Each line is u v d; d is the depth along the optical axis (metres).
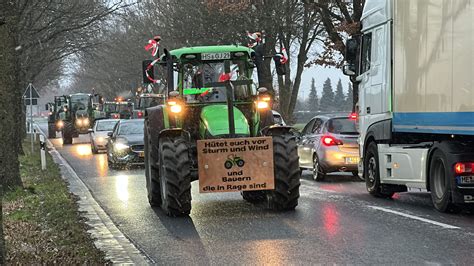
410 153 12.38
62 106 54.72
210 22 42.31
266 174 11.40
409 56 12.19
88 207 13.30
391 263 7.52
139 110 52.72
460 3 10.27
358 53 15.11
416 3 11.91
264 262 7.82
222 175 11.27
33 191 15.52
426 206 12.42
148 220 11.48
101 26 40.47
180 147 11.66
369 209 12.02
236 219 11.23
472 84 9.84
